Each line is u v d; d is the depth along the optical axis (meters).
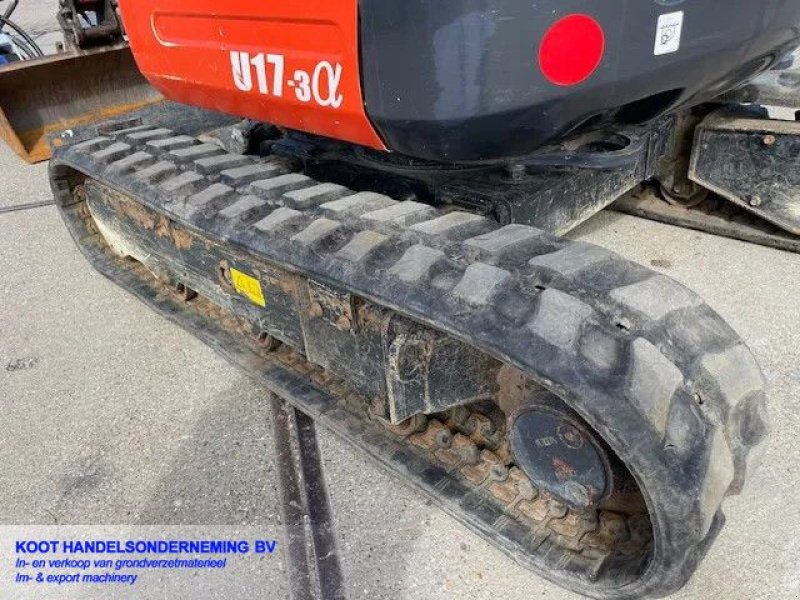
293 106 1.66
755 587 1.48
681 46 1.54
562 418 1.29
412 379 1.52
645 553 1.33
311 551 1.66
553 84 1.37
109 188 2.46
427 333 1.45
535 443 1.38
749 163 2.59
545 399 1.33
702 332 1.26
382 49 1.38
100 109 4.16
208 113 3.29
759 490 1.69
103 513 1.83
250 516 1.77
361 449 1.80
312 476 1.87
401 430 1.77
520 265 1.35
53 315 2.76
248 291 1.91
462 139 1.42
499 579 1.55
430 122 1.39
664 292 1.28
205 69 1.87
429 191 2.12
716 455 1.18
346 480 1.85
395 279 1.41
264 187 1.92
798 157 2.46
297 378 2.06
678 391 1.18
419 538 1.67
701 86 1.78
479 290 1.30
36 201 3.92
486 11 1.25
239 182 2.02
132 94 4.25
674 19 1.49
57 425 2.16
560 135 1.56
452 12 1.26
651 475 1.13
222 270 1.98
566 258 1.35
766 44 1.77
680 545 1.17
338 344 1.67
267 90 1.70
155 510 1.82
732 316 2.32
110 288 2.94
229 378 2.29
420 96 1.37
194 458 1.97
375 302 1.46
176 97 2.13
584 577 1.39
